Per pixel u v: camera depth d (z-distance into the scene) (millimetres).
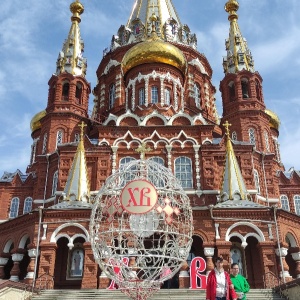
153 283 14836
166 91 41969
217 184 33969
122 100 47250
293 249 29062
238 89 42375
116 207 15656
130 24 53188
